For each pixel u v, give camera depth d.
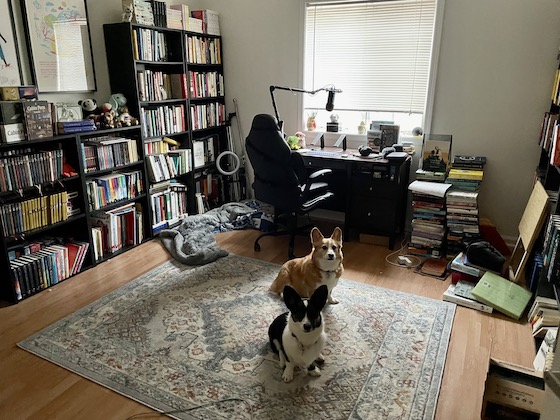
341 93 3.76
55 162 2.66
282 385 1.79
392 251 3.31
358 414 1.64
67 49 2.92
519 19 3.01
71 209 2.85
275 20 3.87
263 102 4.17
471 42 3.19
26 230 2.54
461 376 1.87
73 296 2.57
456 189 3.10
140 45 3.24
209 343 2.08
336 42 3.69
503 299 2.40
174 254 3.14
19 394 1.76
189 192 4.00
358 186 3.33
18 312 2.39
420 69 3.44
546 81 3.05
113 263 3.06
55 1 2.79
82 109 3.00
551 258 1.95
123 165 3.18
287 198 3.01
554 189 2.59
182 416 1.63
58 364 1.94
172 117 3.65
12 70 2.60
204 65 4.00
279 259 3.13
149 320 2.29
